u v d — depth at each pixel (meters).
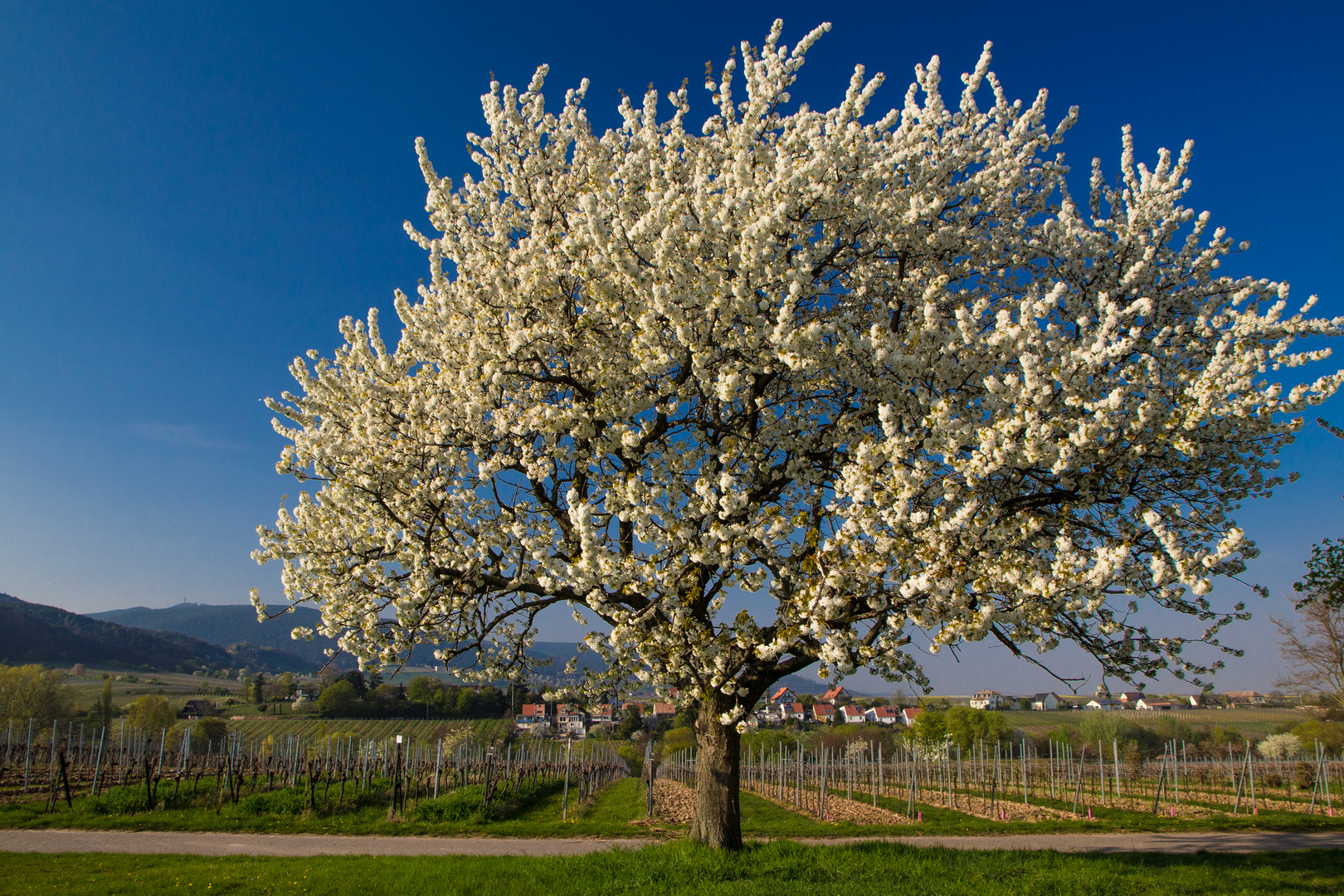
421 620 11.13
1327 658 28.59
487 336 11.38
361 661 11.22
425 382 11.97
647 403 10.73
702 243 10.24
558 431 11.12
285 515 11.99
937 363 9.73
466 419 11.21
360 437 11.75
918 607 8.66
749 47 11.12
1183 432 9.42
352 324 12.85
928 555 8.73
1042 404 8.73
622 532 12.01
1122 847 16.05
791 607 9.78
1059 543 8.67
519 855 14.43
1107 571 8.12
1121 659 10.57
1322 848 14.77
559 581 10.91
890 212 10.88
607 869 11.29
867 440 9.59
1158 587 9.27
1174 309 11.62
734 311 9.75
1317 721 43.25
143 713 66.25
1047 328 8.94
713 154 11.79
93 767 31.12
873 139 11.84
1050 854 12.71
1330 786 31.33
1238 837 18.23
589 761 34.25
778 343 9.25
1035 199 12.47
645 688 12.79
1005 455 8.55
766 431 11.27
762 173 11.16
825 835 18.64
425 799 21.33
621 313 10.50
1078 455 9.06
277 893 10.40
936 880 10.25
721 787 11.61
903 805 26.02
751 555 10.38
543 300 11.56
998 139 12.31
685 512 10.45
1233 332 10.09
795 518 9.52
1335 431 9.99
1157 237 11.56
